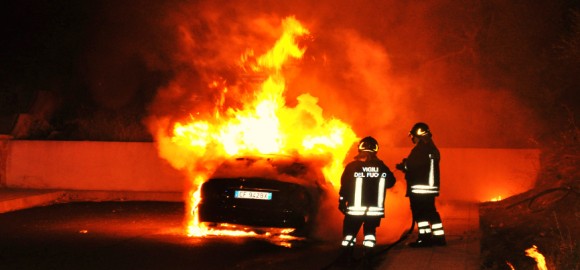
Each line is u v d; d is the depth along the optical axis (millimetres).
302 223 11164
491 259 9430
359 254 10453
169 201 18109
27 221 13617
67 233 11945
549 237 10406
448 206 16203
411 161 10477
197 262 9391
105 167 19266
